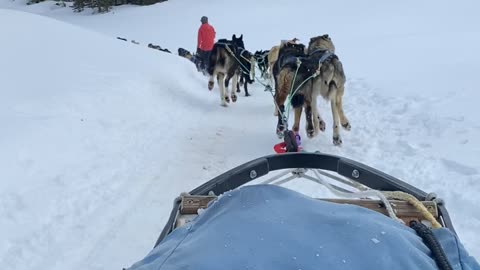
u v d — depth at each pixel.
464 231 4.14
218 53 10.09
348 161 3.10
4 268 3.77
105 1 48.09
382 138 6.83
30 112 6.87
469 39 16.38
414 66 12.47
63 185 5.15
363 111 8.48
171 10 43.72
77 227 4.41
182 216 2.68
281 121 7.16
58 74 8.98
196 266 1.44
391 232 1.65
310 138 7.02
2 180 4.94
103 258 3.94
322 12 36.34
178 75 12.02
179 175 5.68
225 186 3.00
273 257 1.47
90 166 5.74
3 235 4.18
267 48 24.23
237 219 1.74
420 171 5.47
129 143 6.73
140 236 4.28
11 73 8.38
